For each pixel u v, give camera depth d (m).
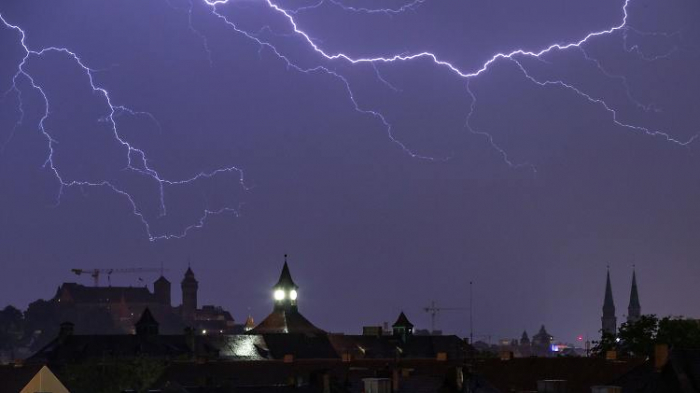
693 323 150.88
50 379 135.75
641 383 101.44
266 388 106.00
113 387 163.38
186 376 157.25
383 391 101.56
